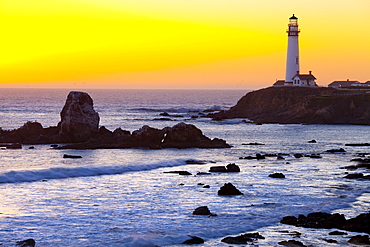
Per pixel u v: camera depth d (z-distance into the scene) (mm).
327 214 42250
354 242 35719
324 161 74938
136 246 34906
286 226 39812
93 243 35344
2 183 55281
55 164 69625
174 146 88812
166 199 48500
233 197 49469
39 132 95750
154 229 38625
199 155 80312
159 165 69000
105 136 93688
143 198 48875
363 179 59375
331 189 53469
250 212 43688
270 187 54375
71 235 37062
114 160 73875
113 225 39656
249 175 61906
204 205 46188
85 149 85562
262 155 78250
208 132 118188
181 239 36344
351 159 77312
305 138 107375
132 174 62406
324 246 35094
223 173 63312
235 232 38219
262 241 36000
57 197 49000
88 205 45906
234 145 94188
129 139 90625
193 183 56469
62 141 92312
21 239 36062
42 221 40500
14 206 45156
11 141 92125
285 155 80875
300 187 54469
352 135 113062
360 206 46188
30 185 54625
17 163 70312
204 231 38219
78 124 93438
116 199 48438
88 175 61250
